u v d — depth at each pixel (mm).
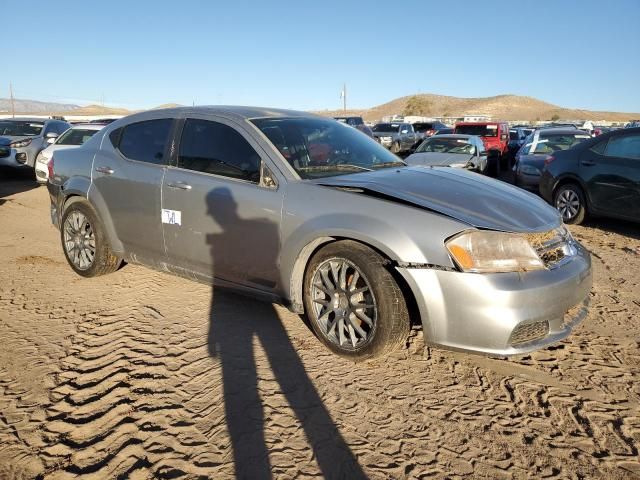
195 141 4070
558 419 2771
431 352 3504
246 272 3721
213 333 3725
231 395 2926
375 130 26625
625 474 2357
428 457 2447
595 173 7484
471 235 2918
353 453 2459
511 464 2414
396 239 3014
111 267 4859
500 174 16641
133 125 4594
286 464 2373
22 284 4785
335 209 3260
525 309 2867
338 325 3326
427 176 3697
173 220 4059
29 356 3381
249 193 3613
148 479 2277
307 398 2910
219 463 2377
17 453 2449
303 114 4453
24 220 7988
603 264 5797
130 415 2742
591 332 3912
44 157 11242
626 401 2959
